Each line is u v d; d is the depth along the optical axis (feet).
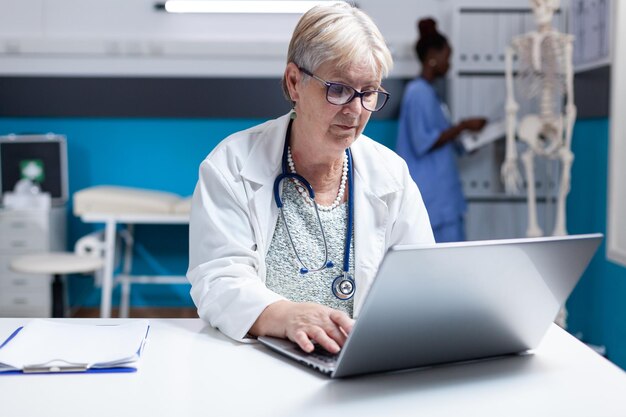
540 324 3.60
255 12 14.02
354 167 4.79
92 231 14.42
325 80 4.05
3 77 13.97
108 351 3.53
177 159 14.30
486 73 13.60
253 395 3.07
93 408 2.91
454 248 2.98
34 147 13.79
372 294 2.91
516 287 3.32
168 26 14.02
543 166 13.67
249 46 13.98
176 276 14.47
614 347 11.03
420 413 2.90
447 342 3.36
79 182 14.29
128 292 14.12
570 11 12.94
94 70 14.05
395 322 3.09
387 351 3.22
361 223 4.66
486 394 3.12
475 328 3.38
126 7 13.97
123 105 14.08
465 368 3.49
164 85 14.06
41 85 14.01
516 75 13.44
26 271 11.59
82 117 14.12
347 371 3.22
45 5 13.89
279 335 3.80
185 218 12.41
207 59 14.08
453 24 13.51
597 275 11.76
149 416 2.83
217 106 14.14
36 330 3.76
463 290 3.15
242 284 4.09
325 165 4.67
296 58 4.19
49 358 3.38
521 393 3.14
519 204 13.82
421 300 3.07
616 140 10.30
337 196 4.76
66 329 3.84
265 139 4.74
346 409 2.93
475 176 13.79
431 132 12.64
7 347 3.50
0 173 13.79
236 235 4.48
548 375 3.38
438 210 12.64
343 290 4.58
